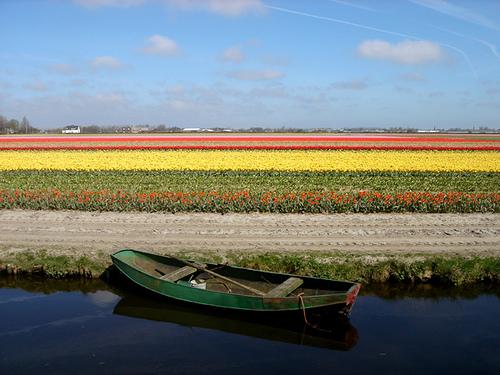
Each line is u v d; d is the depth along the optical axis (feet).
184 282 54.90
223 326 49.06
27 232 73.00
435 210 87.66
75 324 48.80
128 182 116.88
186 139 275.39
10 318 50.03
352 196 89.56
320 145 227.20
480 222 79.25
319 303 43.88
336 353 42.80
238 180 120.37
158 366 40.57
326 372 39.63
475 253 62.75
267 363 41.19
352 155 176.55
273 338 46.21
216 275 52.26
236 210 86.79
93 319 50.01
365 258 60.54
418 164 151.43
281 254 61.98
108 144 239.71
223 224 77.51
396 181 120.57
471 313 50.85
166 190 104.73
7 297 55.62
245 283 53.67
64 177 126.00
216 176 127.65
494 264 59.26
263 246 65.57
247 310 46.88
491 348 43.45
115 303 54.08
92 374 39.22
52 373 39.34
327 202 86.48
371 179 123.75
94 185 112.27
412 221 79.66
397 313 50.85
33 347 43.78
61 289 58.13
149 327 48.44
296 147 199.82
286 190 105.50
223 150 198.08
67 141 266.57
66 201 88.89
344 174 131.85
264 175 129.39
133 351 43.16
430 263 59.31
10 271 61.26
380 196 87.56
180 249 64.44
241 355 42.60
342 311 43.83
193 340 45.57
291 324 46.75
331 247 65.10
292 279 49.60
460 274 57.62
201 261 60.44
